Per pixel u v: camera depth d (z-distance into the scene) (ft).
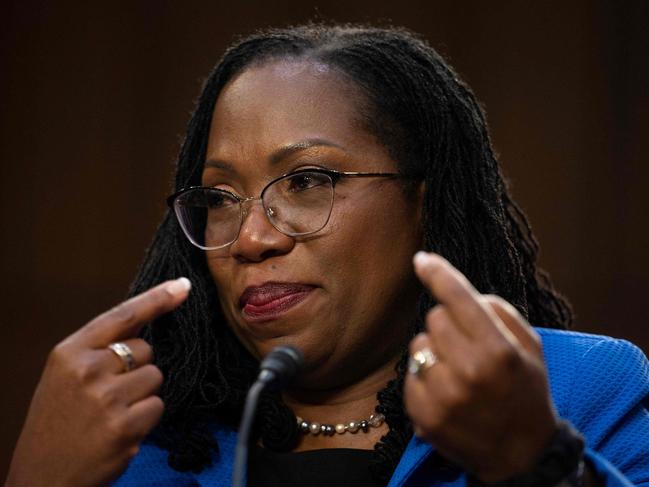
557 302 20.44
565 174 44.01
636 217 43.14
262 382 12.49
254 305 15.72
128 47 45.57
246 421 12.22
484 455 11.79
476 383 11.29
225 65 17.75
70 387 13.44
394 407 15.62
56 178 44.86
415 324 15.97
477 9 45.09
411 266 16.28
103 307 44.19
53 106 45.09
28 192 44.68
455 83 18.02
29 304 43.91
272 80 16.29
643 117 43.45
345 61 16.60
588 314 42.65
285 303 15.58
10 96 44.88
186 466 16.29
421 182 16.57
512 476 11.76
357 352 15.93
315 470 15.74
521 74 44.70
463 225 16.69
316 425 16.34
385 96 16.47
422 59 17.39
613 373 15.93
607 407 15.61
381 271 15.92
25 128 44.93
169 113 45.55
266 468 16.10
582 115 44.09
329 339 15.66
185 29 45.60
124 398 13.51
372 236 15.83
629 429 15.43
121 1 45.68
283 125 15.85
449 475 15.20
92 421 13.38
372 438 16.21
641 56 43.57
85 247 44.78
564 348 16.48
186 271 17.62
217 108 16.78
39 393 13.79
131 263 44.78
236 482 12.00
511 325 11.97
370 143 16.14
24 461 13.66
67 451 13.46
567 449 11.78
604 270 43.09
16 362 43.11
